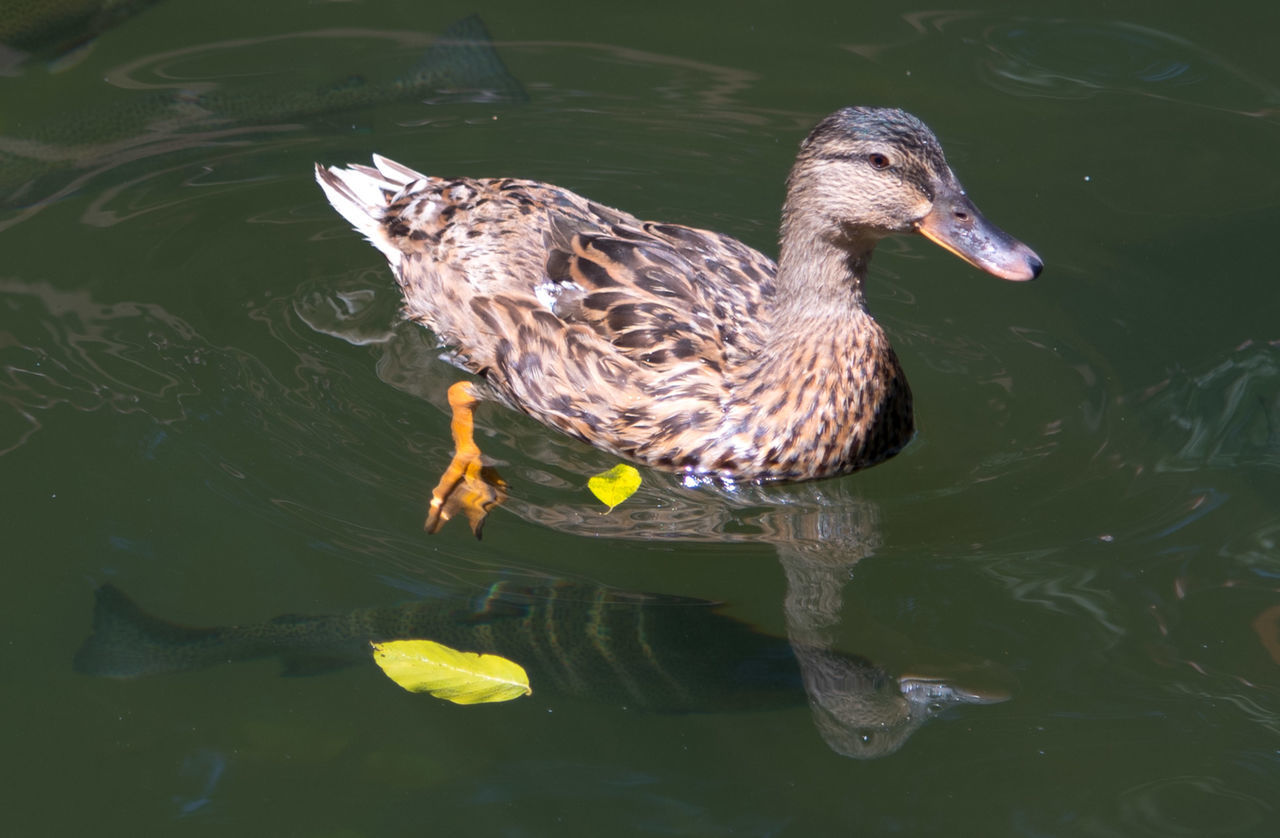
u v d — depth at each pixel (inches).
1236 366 270.5
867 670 207.3
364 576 221.1
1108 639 211.9
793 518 241.3
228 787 189.8
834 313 243.0
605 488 229.0
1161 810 185.8
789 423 243.6
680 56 368.5
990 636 213.0
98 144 327.3
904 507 242.2
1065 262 302.0
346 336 280.2
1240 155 331.9
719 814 186.1
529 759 194.1
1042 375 271.6
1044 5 386.3
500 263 267.1
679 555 230.2
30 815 185.2
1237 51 366.6
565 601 217.8
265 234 306.8
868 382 245.0
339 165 326.3
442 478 242.7
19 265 289.6
